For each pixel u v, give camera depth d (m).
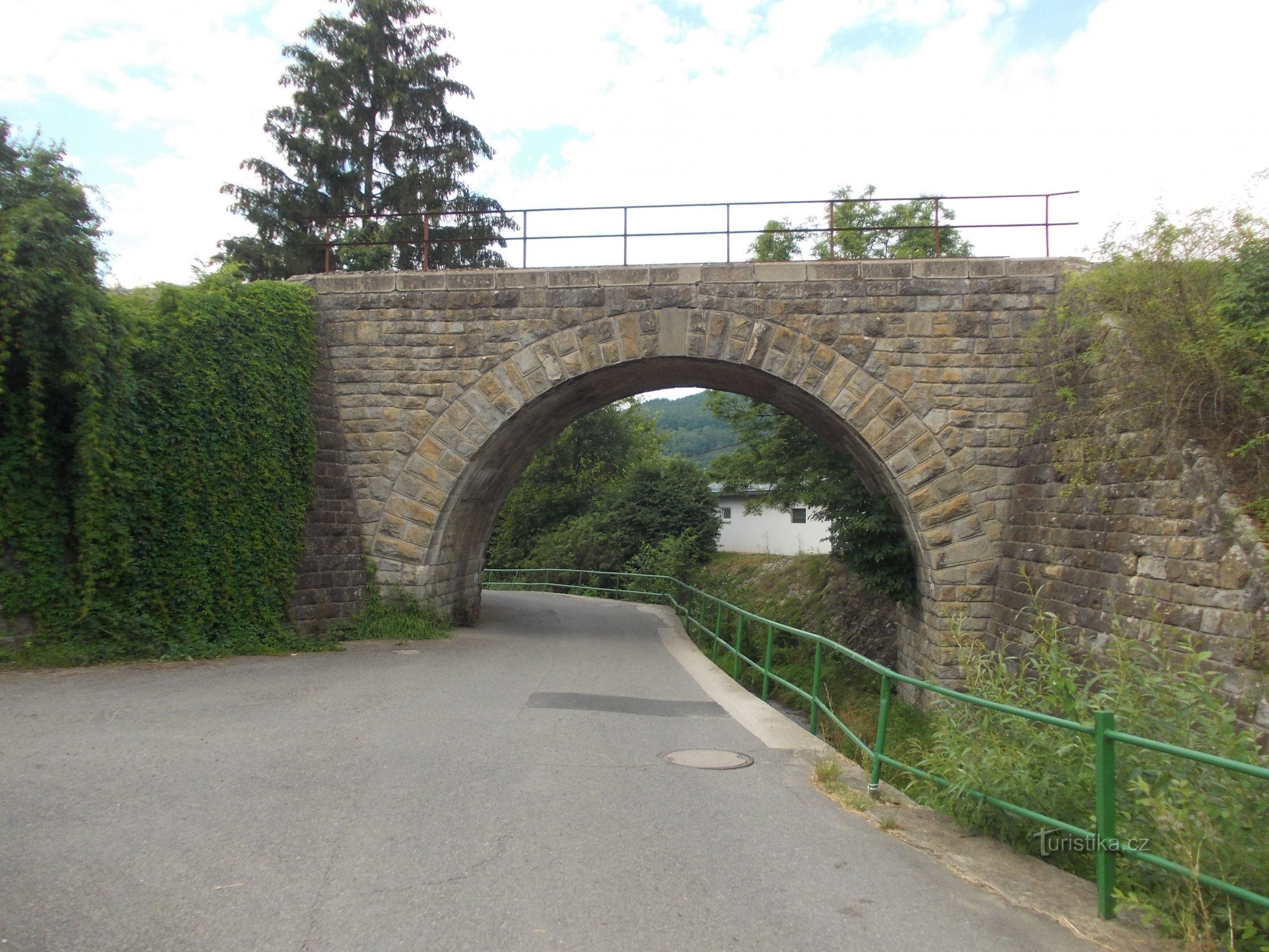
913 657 14.42
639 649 13.99
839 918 4.08
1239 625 7.72
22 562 9.88
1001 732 5.65
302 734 7.30
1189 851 3.92
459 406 13.70
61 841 4.75
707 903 4.19
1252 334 8.45
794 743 7.60
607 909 4.08
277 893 4.15
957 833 5.36
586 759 6.83
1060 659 6.35
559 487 40.84
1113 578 9.75
